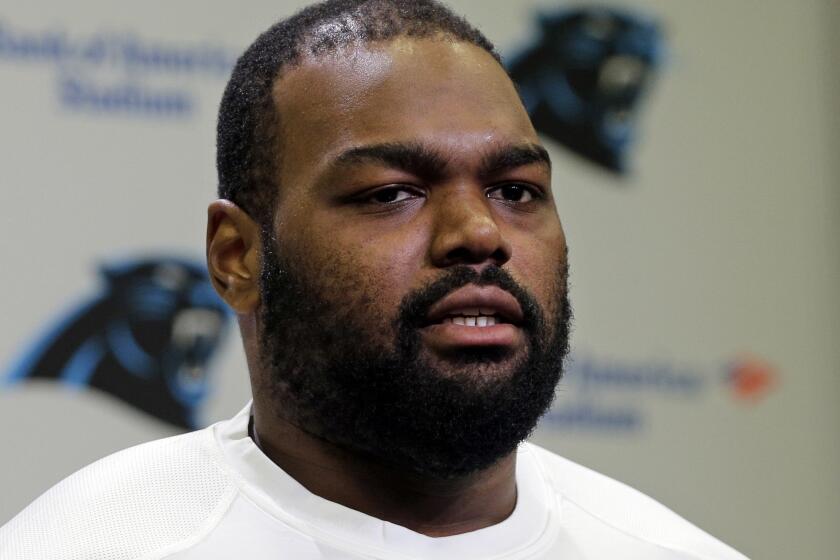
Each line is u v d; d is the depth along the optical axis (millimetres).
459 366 3232
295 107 3535
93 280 6414
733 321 7703
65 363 6344
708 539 4160
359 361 3279
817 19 8102
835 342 7941
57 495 3674
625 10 7625
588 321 7363
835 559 7805
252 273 3648
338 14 3717
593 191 7465
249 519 3463
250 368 3711
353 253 3305
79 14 6484
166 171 6574
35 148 6363
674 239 7633
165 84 6609
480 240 3227
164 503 3523
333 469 3496
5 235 6289
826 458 7844
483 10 7277
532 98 7355
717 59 7844
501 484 3641
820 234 7980
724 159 7789
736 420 7656
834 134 8070
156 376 6477
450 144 3354
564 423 7223
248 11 6789
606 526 3957
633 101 7598
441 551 3492
